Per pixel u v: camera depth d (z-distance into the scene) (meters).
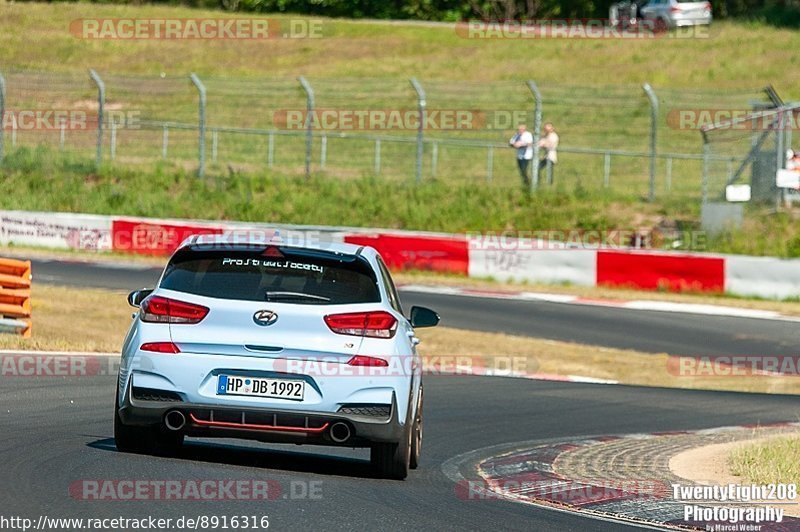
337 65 176.62
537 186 115.81
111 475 25.45
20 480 24.20
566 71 169.00
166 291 27.14
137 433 28.31
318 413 26.55
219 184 122.00
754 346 70.12
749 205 103.75
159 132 145.38
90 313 71.00
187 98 157.38
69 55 179.25
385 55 182.12
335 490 26.02
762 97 149.38
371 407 26.91
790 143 102.31
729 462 34.66
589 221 107.81
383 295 27.84
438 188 118.88
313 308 26.88
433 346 66.50
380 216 113.88
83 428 34.09
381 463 28.22
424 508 24.98
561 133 141.38
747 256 91.62
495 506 26.25
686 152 133.50
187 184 122.50
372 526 22.39
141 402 26.69
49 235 106.06
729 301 85.69
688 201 111.50
